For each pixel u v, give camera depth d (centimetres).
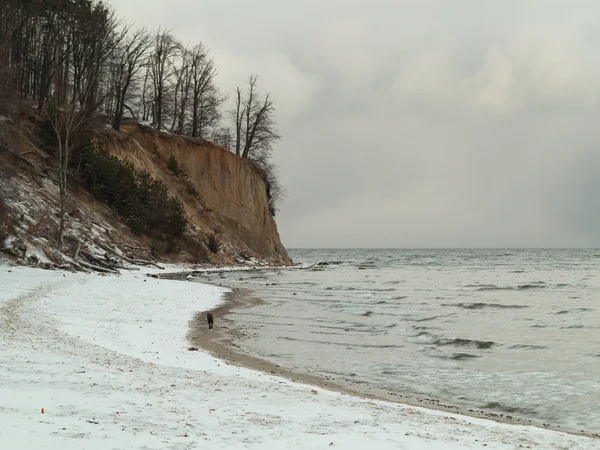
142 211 5288
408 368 1519
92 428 648
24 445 540
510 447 766
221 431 714
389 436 769
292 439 705
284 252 8462
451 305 3116
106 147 5341
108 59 5884
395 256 15925
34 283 2586
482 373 1458
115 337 1614
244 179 7375
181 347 1631
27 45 5331
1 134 3950
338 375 1425
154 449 590
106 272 3700
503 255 15750
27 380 906
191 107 7800
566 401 1191
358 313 2706
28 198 3762
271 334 2038
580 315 2725
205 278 4703
